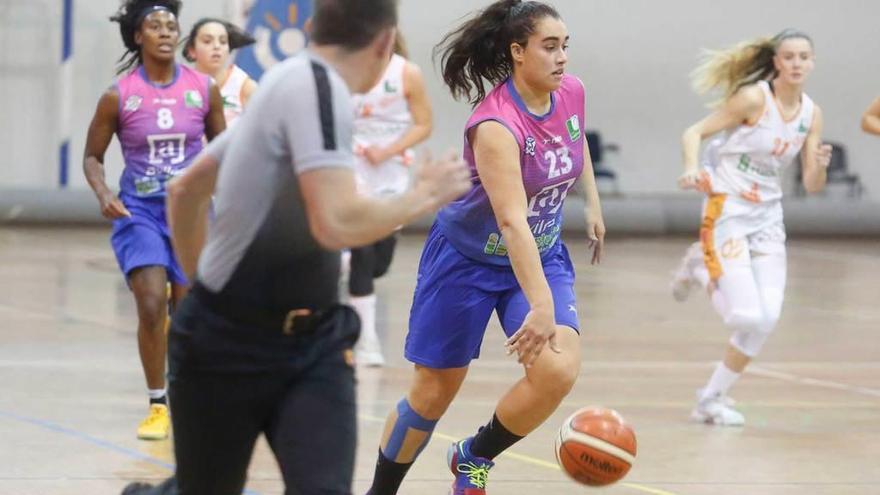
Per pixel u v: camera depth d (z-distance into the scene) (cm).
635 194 3756
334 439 593
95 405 1313
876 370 1706
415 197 548
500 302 900
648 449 1192
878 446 1234
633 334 1977
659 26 3734
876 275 2900
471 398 1414
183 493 627
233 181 576
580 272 2792
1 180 3441
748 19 3766
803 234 3678
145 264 1162
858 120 3822
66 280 2380
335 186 548
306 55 577
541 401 857
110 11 3450
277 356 596
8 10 3400
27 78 3425
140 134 1173
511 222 820
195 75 1211
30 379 1447
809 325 2125
